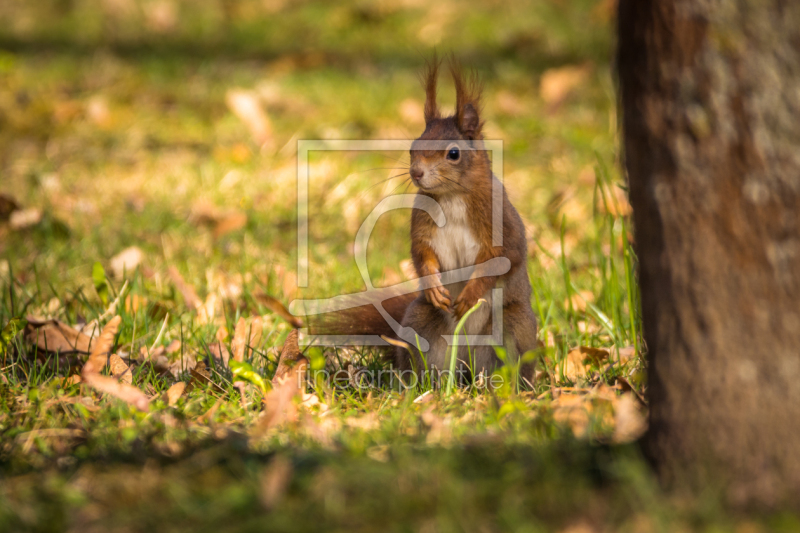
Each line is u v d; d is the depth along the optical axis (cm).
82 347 702
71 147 1398
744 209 369
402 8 2270
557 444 433
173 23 2294
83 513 381
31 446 482
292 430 488
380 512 372
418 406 560
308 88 1712
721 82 368
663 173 386
